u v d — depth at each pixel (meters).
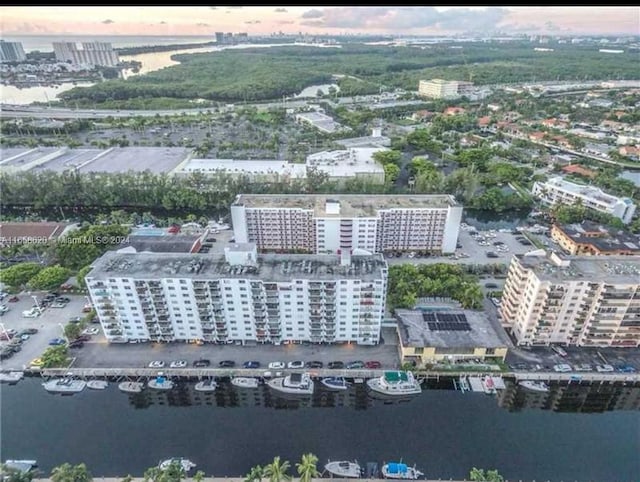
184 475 100.56
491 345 133.12
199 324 141.25
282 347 143.88
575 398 132.50
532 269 136.75
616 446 116.56
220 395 134.00
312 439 117.31
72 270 181.62
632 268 137.25
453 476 106.25
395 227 196.50
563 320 137.62
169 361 137.88
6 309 162.25
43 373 134.62
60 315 159.75
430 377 133.25
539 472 108.06
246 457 111.56
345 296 132.50
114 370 134.12
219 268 136.75
